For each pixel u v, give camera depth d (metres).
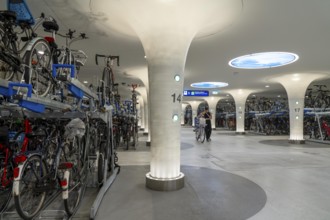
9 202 3.18
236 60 8.20
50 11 4.36
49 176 2.86
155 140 4.25
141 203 3.54
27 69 2.48
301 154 8.10
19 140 3.16
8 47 2.53
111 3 3.95
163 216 3.09
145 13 3.96
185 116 37.34
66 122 3.51
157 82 4.17
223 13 4.32
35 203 2.87
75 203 3.20
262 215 3.14
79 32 5.32
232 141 12.23
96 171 4.37
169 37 4.05
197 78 11.72
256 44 6.28
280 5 4.09
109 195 3.89
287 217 3.09
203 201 3.62
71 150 3.26
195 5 3.87
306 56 7.45
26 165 2.59
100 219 3.00
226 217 3.07
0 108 2.64
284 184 4.54
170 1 3.74
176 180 4.17
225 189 4.20
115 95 7.86
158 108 4.19
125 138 9.87
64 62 3.69
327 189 4.25
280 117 17.47
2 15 2.58
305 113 13.24
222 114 27.30
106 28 5.09
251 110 21.05
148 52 4.24
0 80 2.05
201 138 12.29
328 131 12.16
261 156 7.67
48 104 2.69
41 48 2.97
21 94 2.11
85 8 4.19
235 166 6.15
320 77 10.95
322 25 5.00
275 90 16.59
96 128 4.68
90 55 7.32
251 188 4.27
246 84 13.73
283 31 5.35
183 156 7.65
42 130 3.22
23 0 2.70
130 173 5.38
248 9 4.23
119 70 9.57
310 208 3.38
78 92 3.21
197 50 6.82
